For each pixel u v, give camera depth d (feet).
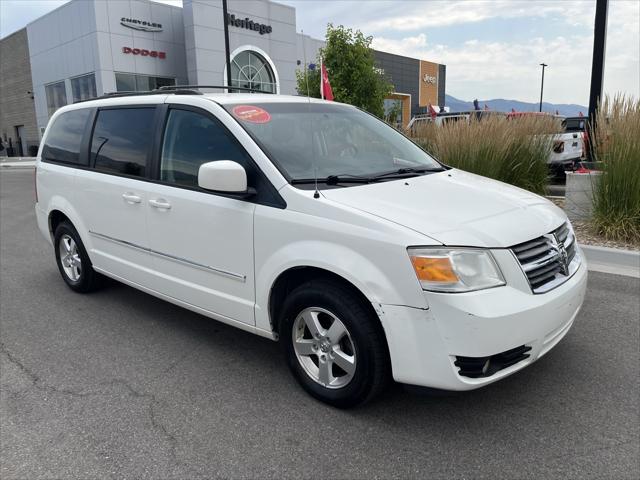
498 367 8.62
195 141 11.87
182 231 11.96
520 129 27.84
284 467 8.43
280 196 10.11
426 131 30.91
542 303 8.76
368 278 8.77
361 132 13.15
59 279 18.93
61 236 17.01
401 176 11.59
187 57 84.38
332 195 9.80
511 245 8.84
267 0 92.79
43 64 93.04
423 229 8.68
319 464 8.47
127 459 8.70
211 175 10.05
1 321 14.92
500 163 26.40
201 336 13.67
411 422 9.55
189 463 8.56
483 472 8.19
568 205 23.34
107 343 13.29
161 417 9.89
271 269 10.18
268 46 94.22
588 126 25.08
